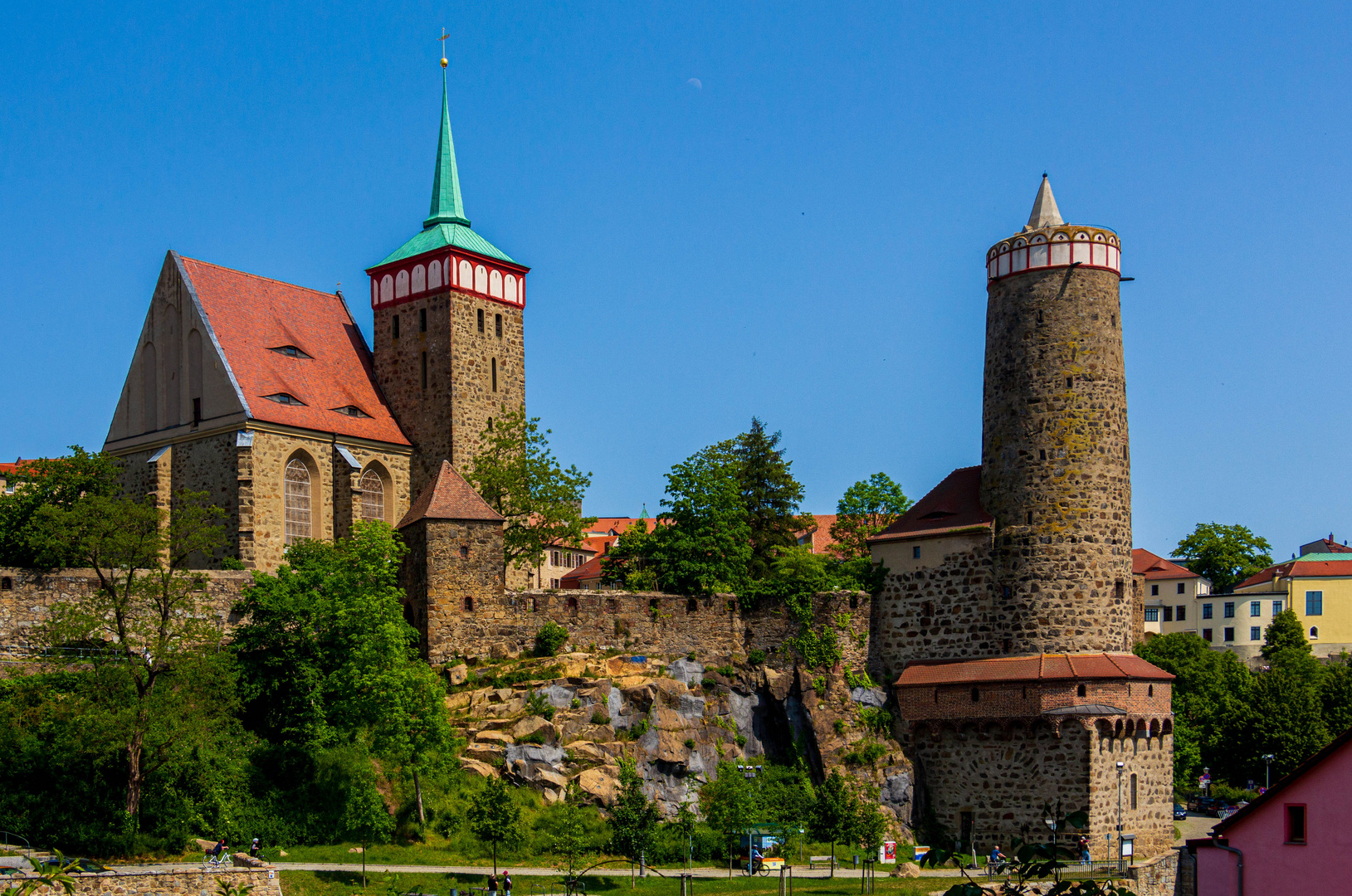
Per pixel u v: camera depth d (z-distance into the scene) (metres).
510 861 64.81
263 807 63.53
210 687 62.78
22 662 67.62
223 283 91.69
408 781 68.75
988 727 80.88
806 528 115.75
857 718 85.00
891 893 60.59
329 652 70.19
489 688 77.94
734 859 69.94
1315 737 108.25
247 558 83.44
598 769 74.06
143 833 59.03
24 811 57.44
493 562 82.88
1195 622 158.75
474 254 96.50
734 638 88.31
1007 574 82.56
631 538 97.94
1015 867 21.11
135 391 91.44
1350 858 36.31
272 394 87.69
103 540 65.25
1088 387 82.44
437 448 94.31
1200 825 93.62
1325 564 153.62
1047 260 83.44
